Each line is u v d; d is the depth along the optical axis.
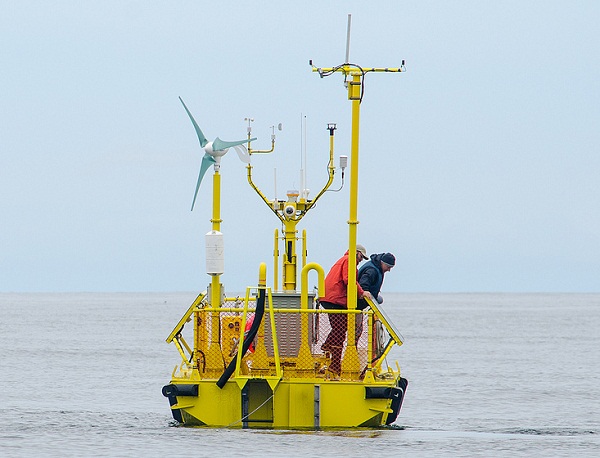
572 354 148.88
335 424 49.25
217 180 51.12
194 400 49.97
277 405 49.56
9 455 49.03
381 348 53.12
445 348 162.75
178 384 49.72
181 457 46.09
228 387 49.72
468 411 74.38
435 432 58.91
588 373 112.19
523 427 64.25
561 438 57.16
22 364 118.25
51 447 51.12
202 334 50.47
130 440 52.56
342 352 50.53
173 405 50.03
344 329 50.53
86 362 122.56
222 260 50.62
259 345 50.28
